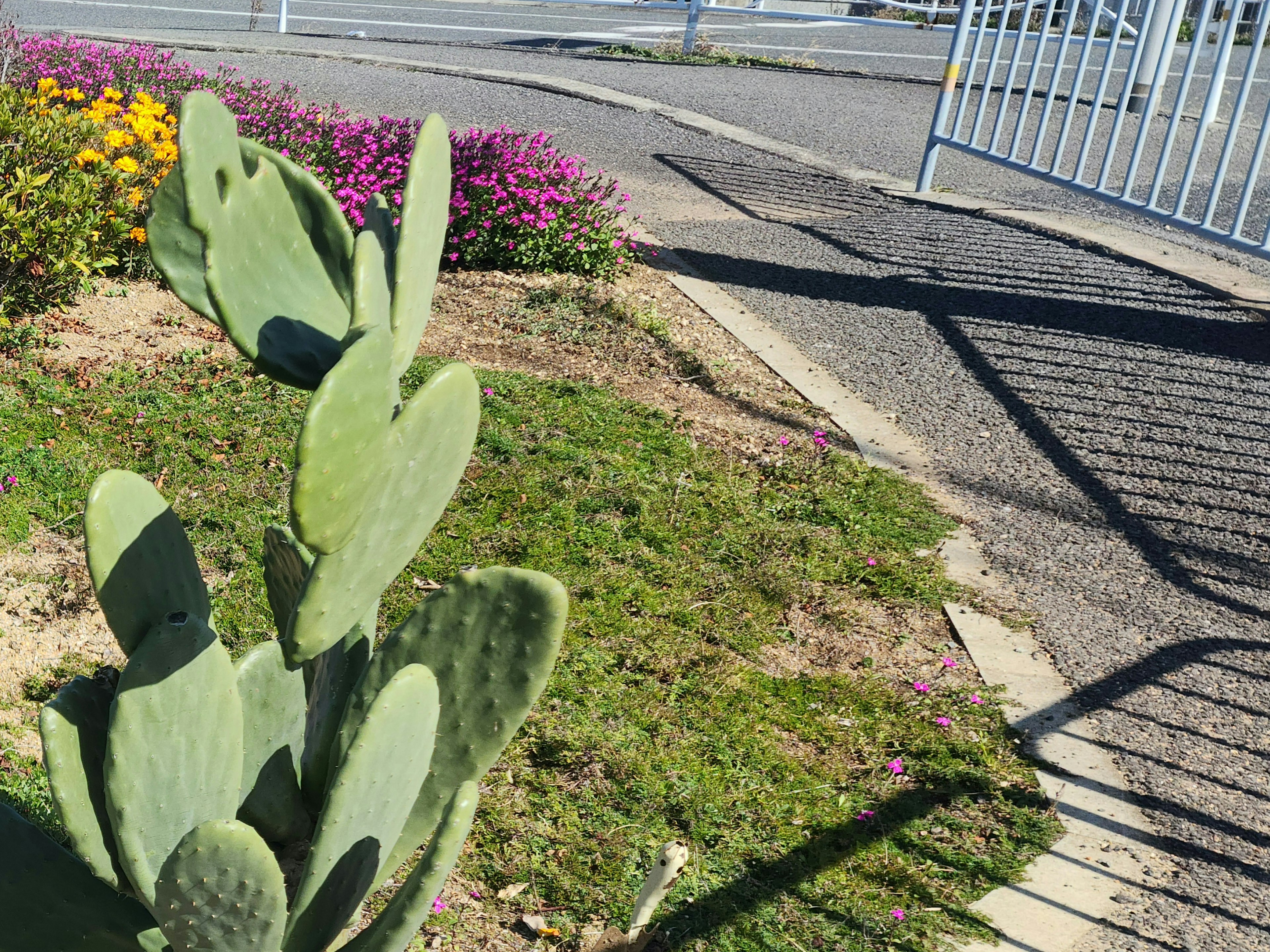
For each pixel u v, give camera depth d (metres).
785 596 4.53
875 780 3.62
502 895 3.11
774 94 14.49
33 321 6.15
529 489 5.12
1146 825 3.50
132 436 5.22
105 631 4.07
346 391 1.49
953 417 6.25
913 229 9.55
